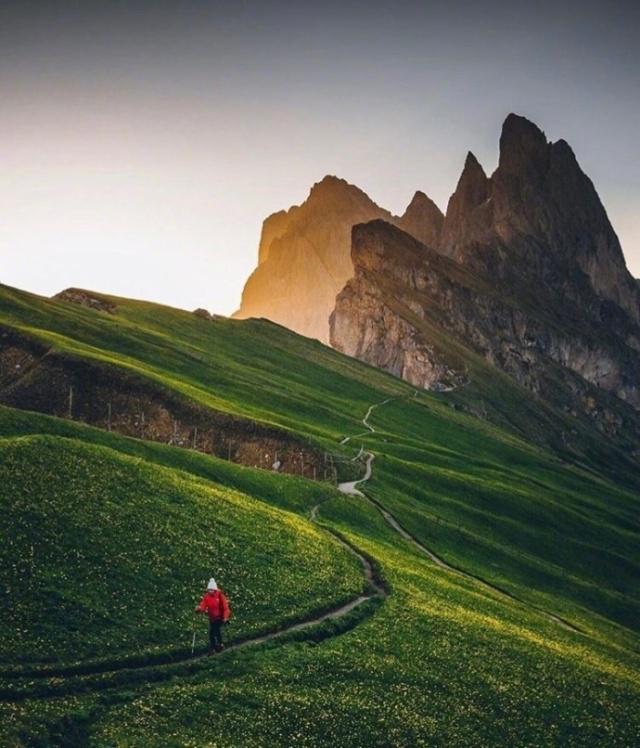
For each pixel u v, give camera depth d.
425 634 59.38
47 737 34.62
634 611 113.56
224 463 100.06
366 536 95.19
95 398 144.62
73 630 43.75
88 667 41.09
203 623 48.94
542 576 114.38
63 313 197.12
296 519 82.44
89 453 70.00
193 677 43.09
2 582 45.81
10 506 54.62
